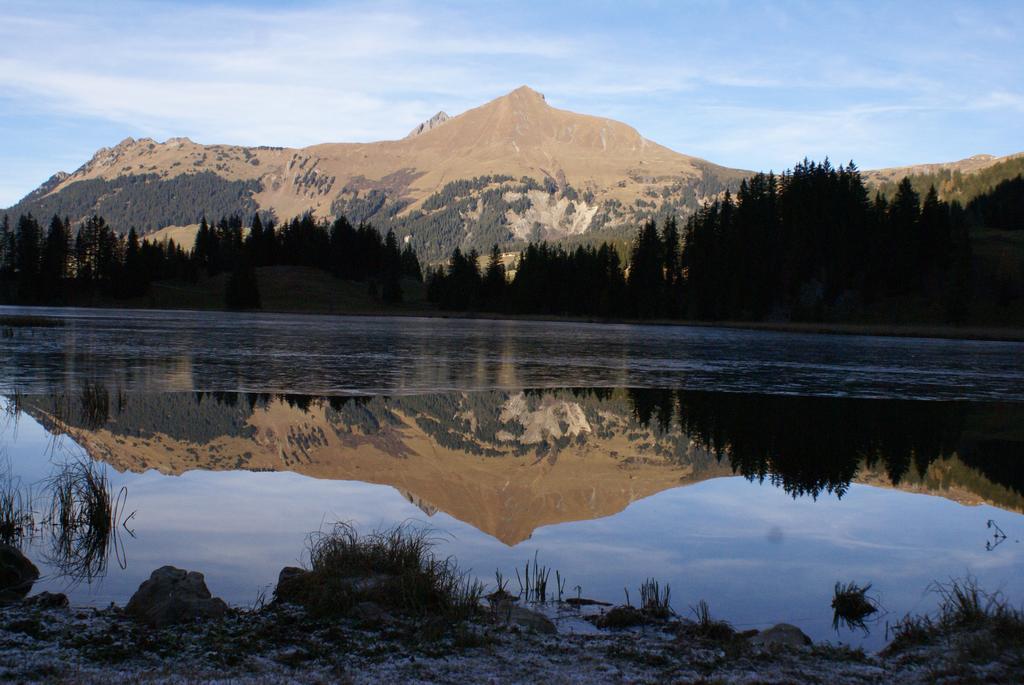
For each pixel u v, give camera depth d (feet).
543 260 567.59
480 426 93.04
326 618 33.01
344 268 646.33
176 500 56.44
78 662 26.96
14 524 47.78
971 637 32.09
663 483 67.51
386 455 76.18
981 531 52.90
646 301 509.35
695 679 27.53
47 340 193.36
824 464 75.97
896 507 59.57
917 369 180.34
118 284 537.65
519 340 261.44
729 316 483.51
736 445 84.99
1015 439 89.76
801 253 473.26
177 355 161.89
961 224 505.66
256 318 392.47
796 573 43.45
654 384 137.28
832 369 174.60
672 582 41.50
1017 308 424.05
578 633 33.40
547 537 50.24
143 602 33.91
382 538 41.78
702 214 537.65
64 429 81.05
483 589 39.60
